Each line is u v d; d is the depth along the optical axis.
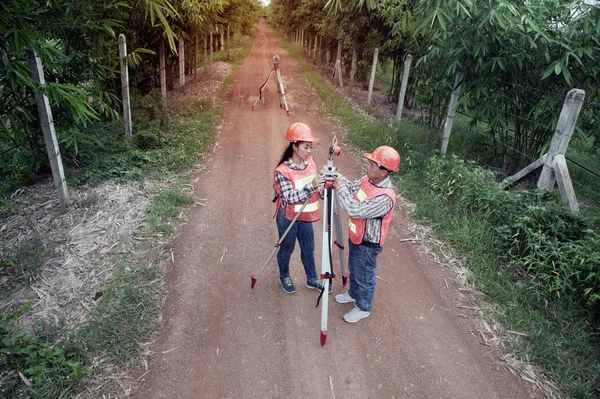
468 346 3.39
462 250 4.59
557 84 5.87
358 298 3.53
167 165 6.43
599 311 3.62
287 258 3.76
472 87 6.52
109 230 4.65
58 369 2.86
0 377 2.83
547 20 5.73
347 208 3.12
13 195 5.44
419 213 5.33
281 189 3.35
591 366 3.15
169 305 3.67
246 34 33.25
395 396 2.93
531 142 6.27
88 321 3.36
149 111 8.26
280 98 11.30
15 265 3.97
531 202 4.73
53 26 4.93
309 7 18.41
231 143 8.02
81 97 4.65
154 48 10.19
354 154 7.70
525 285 4.04
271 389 2.93
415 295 3.99
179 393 2.85
